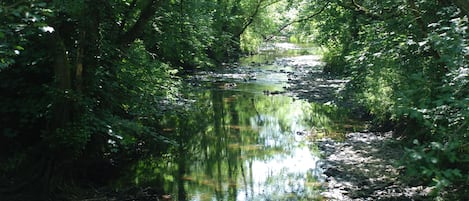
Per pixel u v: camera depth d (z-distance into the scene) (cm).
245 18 3641
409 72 951
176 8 1314
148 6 1092
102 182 970
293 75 2884
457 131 500
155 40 1318
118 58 1048
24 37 774
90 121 872
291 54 4519
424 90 565
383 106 1340
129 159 1152
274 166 1145
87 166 967
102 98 986
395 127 1393
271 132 1519
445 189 827
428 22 904
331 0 1559
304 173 1087
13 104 884
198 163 1166
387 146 1267
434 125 543
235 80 2697
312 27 2947
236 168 1131
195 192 950
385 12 1121
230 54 3869
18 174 840
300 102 2044
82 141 835
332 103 1972
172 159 1195
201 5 1483
